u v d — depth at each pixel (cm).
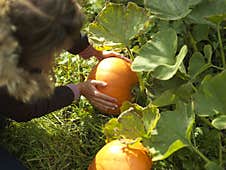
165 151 137
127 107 148
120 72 153
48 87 118
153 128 140
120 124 143
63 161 160
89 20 180
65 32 104
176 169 152
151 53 148
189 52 165
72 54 169
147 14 153
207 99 142
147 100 157
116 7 153
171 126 139
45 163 160
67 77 173
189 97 148
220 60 164
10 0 99
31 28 100
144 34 169
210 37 166
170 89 149
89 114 166
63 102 146
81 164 159
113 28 154
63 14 102
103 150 143
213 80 143
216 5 154
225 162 150
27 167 159
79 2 112
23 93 111
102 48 157
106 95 151
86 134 164
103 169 140
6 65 102
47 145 163
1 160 142
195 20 154
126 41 154
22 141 163
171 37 149
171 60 147
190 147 142
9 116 143
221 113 142
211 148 152
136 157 140
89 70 173
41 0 100
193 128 153
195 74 148
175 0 152
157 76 145
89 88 151
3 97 135
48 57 107
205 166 141
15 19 100
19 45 102
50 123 166
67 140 163
